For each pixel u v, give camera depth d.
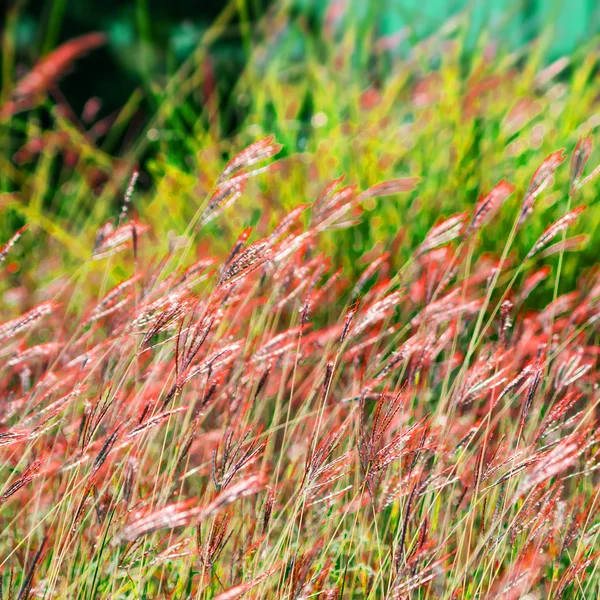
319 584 4.51
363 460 4.48
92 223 6.75
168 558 4.48
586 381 4.75
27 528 4.65
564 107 5.67
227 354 4.52
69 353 4.71
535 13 6.16
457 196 5.18
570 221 4.52
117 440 4.45
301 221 5.13
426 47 6.21
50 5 13.12
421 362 4.57
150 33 13.30
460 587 4.50
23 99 6.89
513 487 4.54
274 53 6.48
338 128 5.70
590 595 4.55
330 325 5.01
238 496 4.35
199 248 5.25
